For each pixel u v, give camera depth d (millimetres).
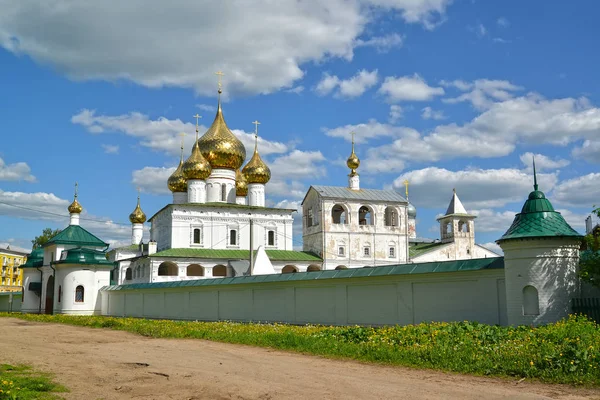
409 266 25672
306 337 20594
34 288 63875
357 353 17125
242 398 11633
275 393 12000
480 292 22562
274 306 33406
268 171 77562
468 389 12180
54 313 56219
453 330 18469
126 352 19844
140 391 12508
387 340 18156
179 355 18719
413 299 25234
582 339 14680
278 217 73875
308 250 76312
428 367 14906
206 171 74000
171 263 67812
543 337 15711
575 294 19406
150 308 46531
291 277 31812
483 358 14641
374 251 75062
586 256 20312
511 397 11391
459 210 85000
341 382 13109
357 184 79812
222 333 24625
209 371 15031
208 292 39250
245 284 35406
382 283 26703
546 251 19500
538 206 20234
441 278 24078
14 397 11117
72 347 21859
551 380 12781
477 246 85062
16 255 136625
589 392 11789
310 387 12578
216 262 67688
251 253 49750
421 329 19156
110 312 53031
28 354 19250
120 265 74875
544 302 19297
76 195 70688
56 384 13180
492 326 19203
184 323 32469
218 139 75688
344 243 73875
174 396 11977
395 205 77188
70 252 55812
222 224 71125
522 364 13695
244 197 80875
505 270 20578
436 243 87250
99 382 13609
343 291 28766
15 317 48375
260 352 19078
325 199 73875
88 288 55000
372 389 12266
